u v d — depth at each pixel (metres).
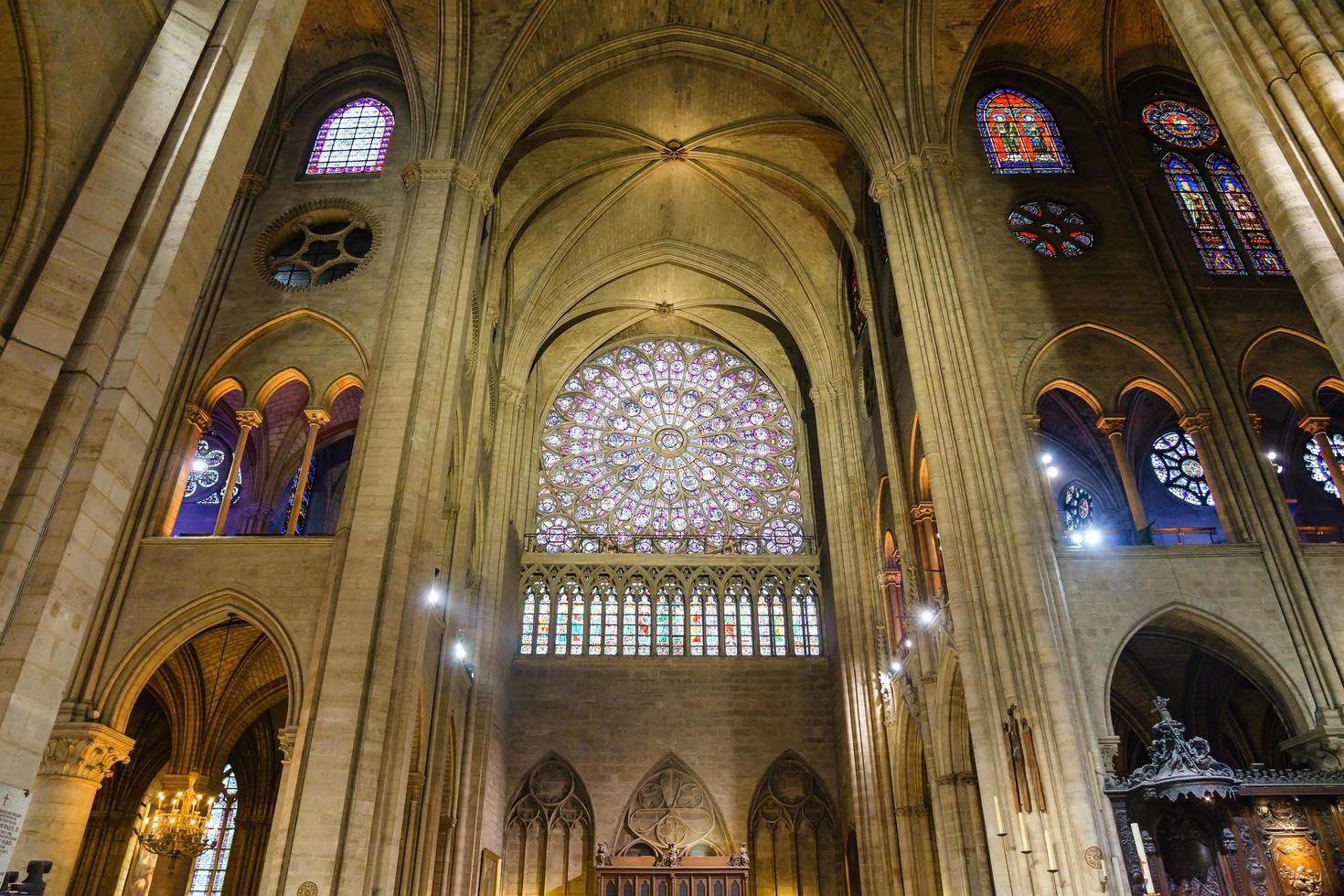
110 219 10.48
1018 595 19.25
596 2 26.83
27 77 10.12
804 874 32.34
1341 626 19.48
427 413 20.91
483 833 28.62
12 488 9.15
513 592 35.50
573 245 35.53
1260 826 16.48
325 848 16.03
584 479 39.66
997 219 25.67
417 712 22.47
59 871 16.89
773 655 36.00
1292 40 12.78
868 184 31.31
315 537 20.17
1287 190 12.24
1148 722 26.16
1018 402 22.23
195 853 22.92
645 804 33.22
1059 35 28.61
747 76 29.62
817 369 36.06
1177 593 20.00
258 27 12.70
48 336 9.67
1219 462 21.91
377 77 28.88
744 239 36.59
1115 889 16.23
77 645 9.41
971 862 22.08
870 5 26.67
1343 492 21.88
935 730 23.58
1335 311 11.29
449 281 22.94
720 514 39.09
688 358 42.34
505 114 26.48
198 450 29.91
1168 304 24.16
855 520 32.59
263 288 24.12
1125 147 27.23
